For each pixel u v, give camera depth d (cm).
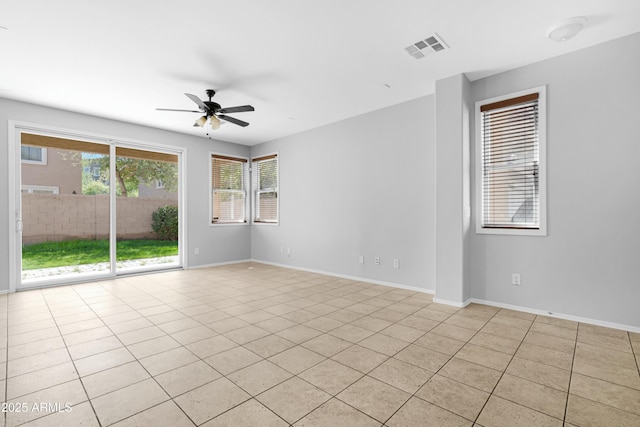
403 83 387
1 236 421
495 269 365
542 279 334
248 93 414
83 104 448
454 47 304
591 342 264
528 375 212
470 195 380
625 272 290
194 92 407
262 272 582
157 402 182
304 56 319
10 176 428
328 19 258
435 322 314
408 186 449
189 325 306
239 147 701
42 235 470
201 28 269
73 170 496
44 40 285
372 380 206
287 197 634
